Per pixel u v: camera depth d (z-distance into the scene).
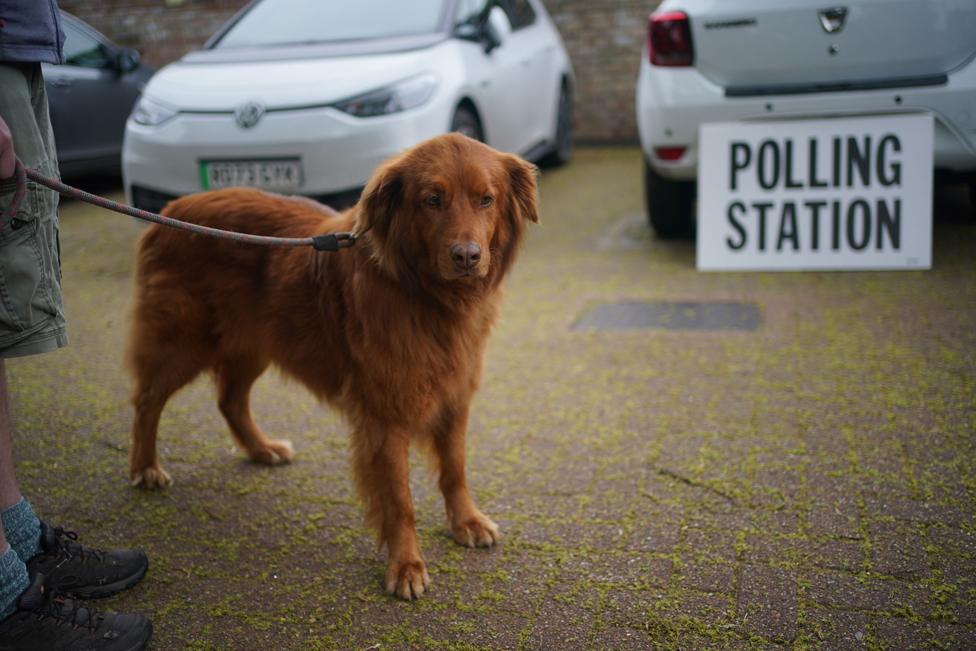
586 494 3.06
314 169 5.24
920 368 3.86
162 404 3.16
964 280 4.88
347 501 3.11
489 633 2.37
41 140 2.16
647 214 6.14
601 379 4.02
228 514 3.03
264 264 2.94
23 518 2.36
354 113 5.22
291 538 2.88
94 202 2.18
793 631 2.31
